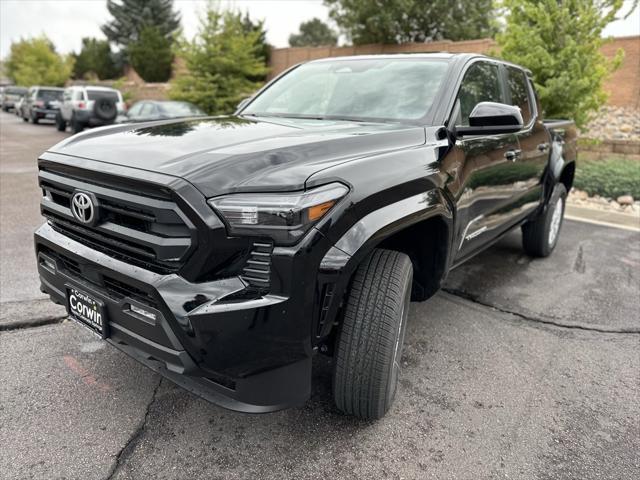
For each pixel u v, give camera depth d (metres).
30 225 5.77
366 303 2.26
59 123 20.28
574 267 5.10
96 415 2.52
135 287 2.04
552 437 2.49
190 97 19.11
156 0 53.25
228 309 1.88
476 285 4.51
